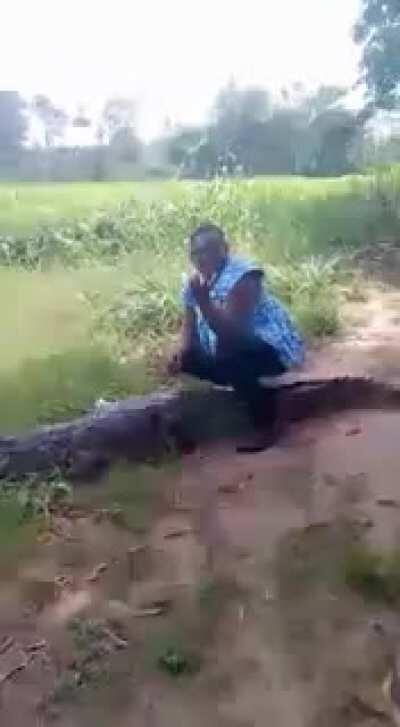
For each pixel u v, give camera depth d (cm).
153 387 479
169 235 816
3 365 521
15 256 806
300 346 464
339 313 634
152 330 586
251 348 423
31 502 363
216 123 1087
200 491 375
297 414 435
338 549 321
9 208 953
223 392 422
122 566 321
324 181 1070
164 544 334
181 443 413
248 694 251
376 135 1110
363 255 810
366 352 535
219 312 420
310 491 371
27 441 395
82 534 344
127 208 895
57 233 849
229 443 420
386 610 287
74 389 485
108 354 550
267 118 1089
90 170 1119
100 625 284
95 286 706
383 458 397
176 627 282
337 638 273
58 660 269
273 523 345
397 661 262
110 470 395
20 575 317
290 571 310
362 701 246
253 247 779
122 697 252
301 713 243
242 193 930
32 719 246
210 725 240
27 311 636
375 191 947
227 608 291
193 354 436
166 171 1092
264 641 273
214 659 266
